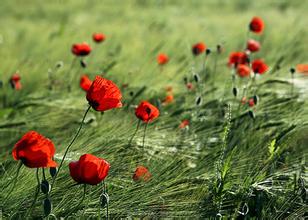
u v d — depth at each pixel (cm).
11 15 1047
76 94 430
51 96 425
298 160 368
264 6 1266
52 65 491
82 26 789
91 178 321
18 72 455
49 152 320
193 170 360
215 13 1138
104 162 322
